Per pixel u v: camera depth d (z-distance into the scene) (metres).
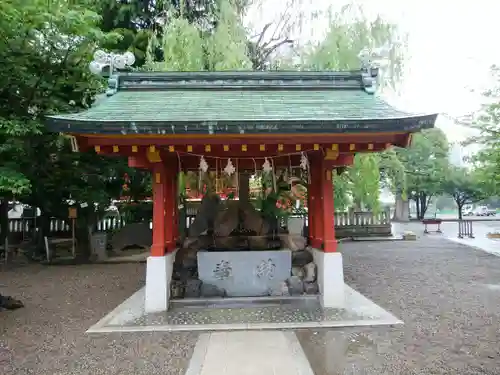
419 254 14.95
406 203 36.62
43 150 12.44
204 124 5.63
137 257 14.55
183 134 5.76
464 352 4.95
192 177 11.41
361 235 20.91
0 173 10.10
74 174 13.09
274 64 14.16
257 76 7.75
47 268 12.48
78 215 14.49
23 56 10.93
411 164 30.47
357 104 6.86
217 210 8.97
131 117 5.96
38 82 11.37
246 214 8.79
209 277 7.40
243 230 8.67
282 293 7.21
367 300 7.42
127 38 14.45
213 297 7.16
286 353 4.92
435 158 30.58
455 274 10.73
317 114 6.23
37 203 13.78
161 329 5.87
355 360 4.72
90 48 11.54
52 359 4.87
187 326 5.98
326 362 4.67
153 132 5.66
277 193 9.26
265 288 7.38
